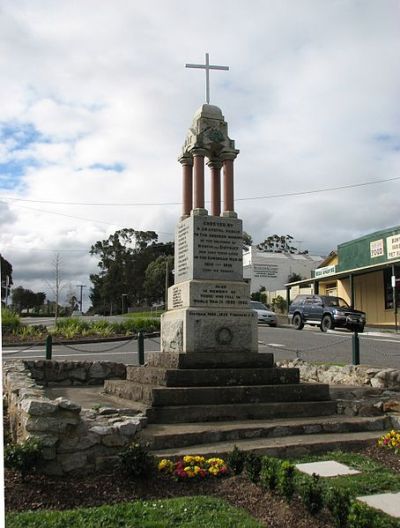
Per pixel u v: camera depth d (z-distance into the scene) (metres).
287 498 4.89
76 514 4.61
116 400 9.07
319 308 28.12
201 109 10.61
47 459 5.57
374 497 5.06
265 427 7.23
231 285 9.70
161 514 4.66
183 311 9.36
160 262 69.69
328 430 7.56
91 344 20.83
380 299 34.16
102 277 80.94
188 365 8.69
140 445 5.93
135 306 77.31
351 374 10.94
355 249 36.00
